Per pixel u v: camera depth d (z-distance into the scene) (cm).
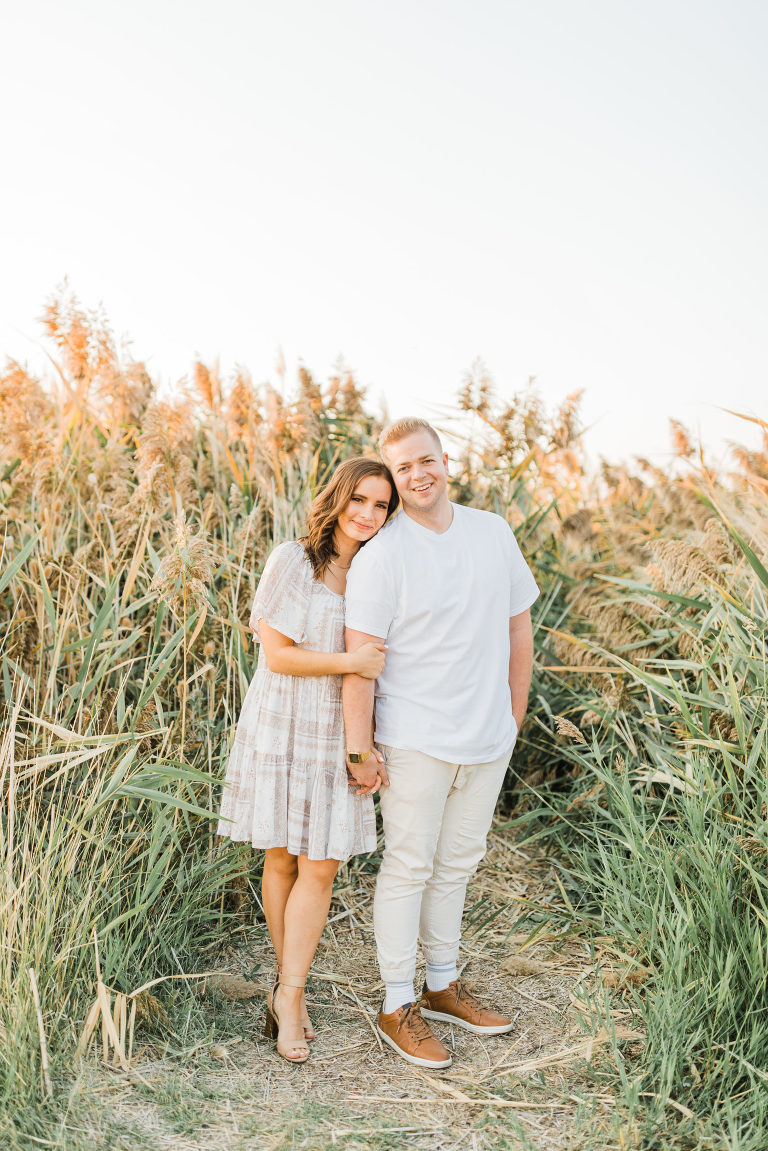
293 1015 251
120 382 491
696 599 358
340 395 541
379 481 246
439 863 267
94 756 273
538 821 409
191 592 312
